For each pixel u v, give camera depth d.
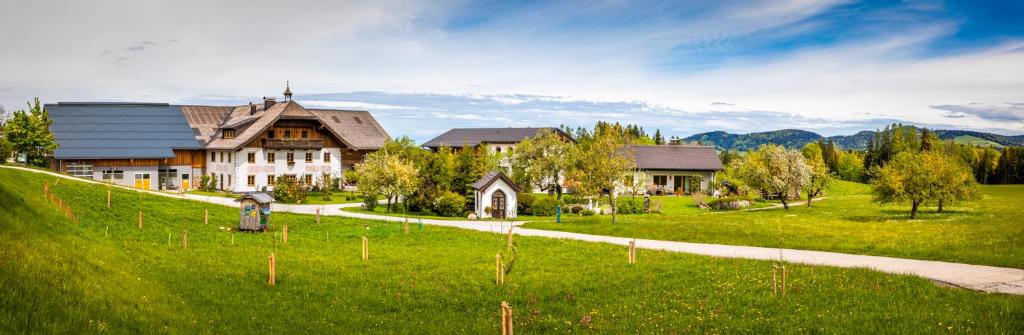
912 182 54.09
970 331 17.69
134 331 16.30
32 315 15.09
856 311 20.42
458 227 47.22
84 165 85.44
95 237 33.50
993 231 39.38
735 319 20.48
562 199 79.38
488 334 19.78
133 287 21.33
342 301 24.02
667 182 99.75
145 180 89.94
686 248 35.78
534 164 84.31
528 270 29.84
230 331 18.47
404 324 20.98
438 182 71.31
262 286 26.06
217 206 56.38
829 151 167.50
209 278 26.80
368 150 105.50
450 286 26.75
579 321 21.38
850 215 60.03
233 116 105.44
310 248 37.03
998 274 25.47
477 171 75.31
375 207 69.94
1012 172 145.38
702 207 79.81
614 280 27.06
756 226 45.75
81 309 16.59
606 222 50.97
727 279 26.06
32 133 76.06
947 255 29.94
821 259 30.45
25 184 48.12
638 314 21.81
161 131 94.75
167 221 47.12
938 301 21.11
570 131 145.25
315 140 93.06
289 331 19.30
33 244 22.47
